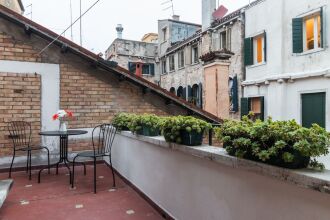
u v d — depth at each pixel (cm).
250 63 1262
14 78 546
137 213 337
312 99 1005
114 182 448
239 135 194
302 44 1039
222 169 222
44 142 570
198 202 257
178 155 293
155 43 2241
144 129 383
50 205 363
